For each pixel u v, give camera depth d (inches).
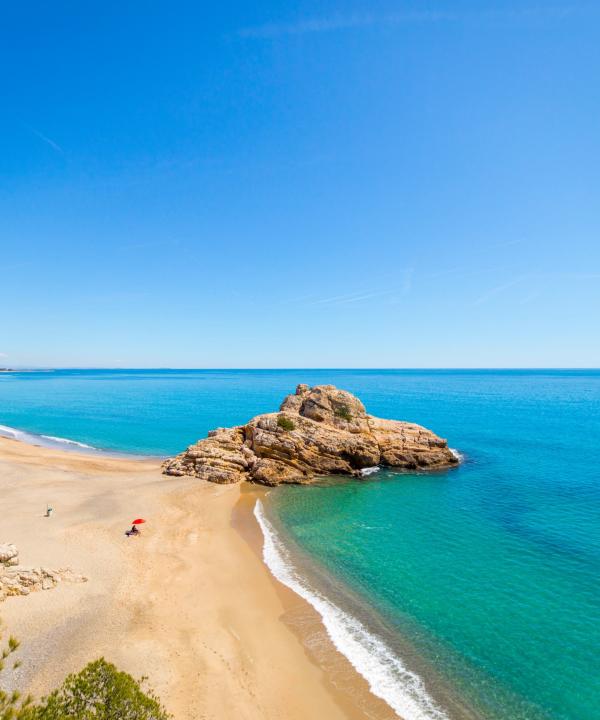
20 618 845.8
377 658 810.8
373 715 683.4
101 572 1071.0
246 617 933.2
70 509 1531.7
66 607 901.8
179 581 1066.7
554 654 821.9
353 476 2100.1
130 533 1341.0
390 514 1596.9
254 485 1948.8
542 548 1290.6
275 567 1169.4
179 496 1752.0
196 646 823.7
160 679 721.0
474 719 676.1
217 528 1441.9
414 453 2274.9
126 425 3818.9
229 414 4613.7
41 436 3275.1
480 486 1947.6
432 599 1010.7
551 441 2997.0
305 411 2427.4
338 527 1467.8
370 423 2417.6
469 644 851.4
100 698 461.4
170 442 3056.1
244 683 739.4
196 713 661.3
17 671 711.1
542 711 690.2
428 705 703.1
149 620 892.0
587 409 4963.1
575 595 1024.9
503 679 759.1
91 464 2263.8
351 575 1128.2
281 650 829.2
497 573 1138.0
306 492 1866.4
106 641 807.1
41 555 1124.5
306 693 724.0
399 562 1201.4
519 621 925.8
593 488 1913.1
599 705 701.3
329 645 846.5
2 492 1696.6
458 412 4707.2
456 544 1323.8
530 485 1959.9
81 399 6584.6
